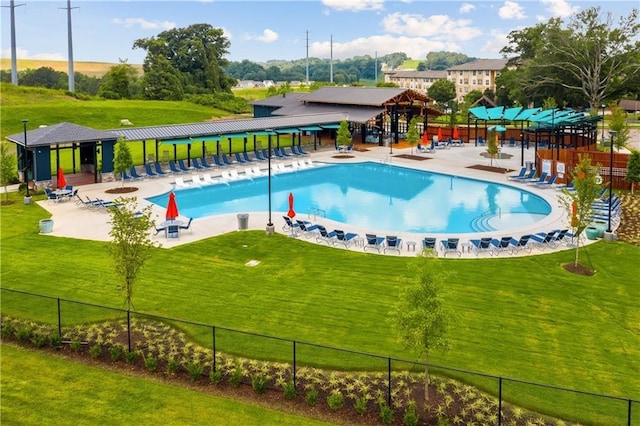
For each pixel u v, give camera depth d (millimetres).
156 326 17719
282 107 74938
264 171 47688
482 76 148250
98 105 84500
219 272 23156
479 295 20844
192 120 85375
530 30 99438
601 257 25344
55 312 18469
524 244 26344
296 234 28781
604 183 40750
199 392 14336
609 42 77500
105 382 14727
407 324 13477
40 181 38344
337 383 14648
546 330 18047
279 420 13172
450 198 39594
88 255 25000
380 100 63406
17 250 25672
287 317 18812
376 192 41781
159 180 43125
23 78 143375
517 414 13367
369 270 23484
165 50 124562
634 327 18375
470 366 15617
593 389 14555
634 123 92438
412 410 13352
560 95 82500
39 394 14086
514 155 56500
